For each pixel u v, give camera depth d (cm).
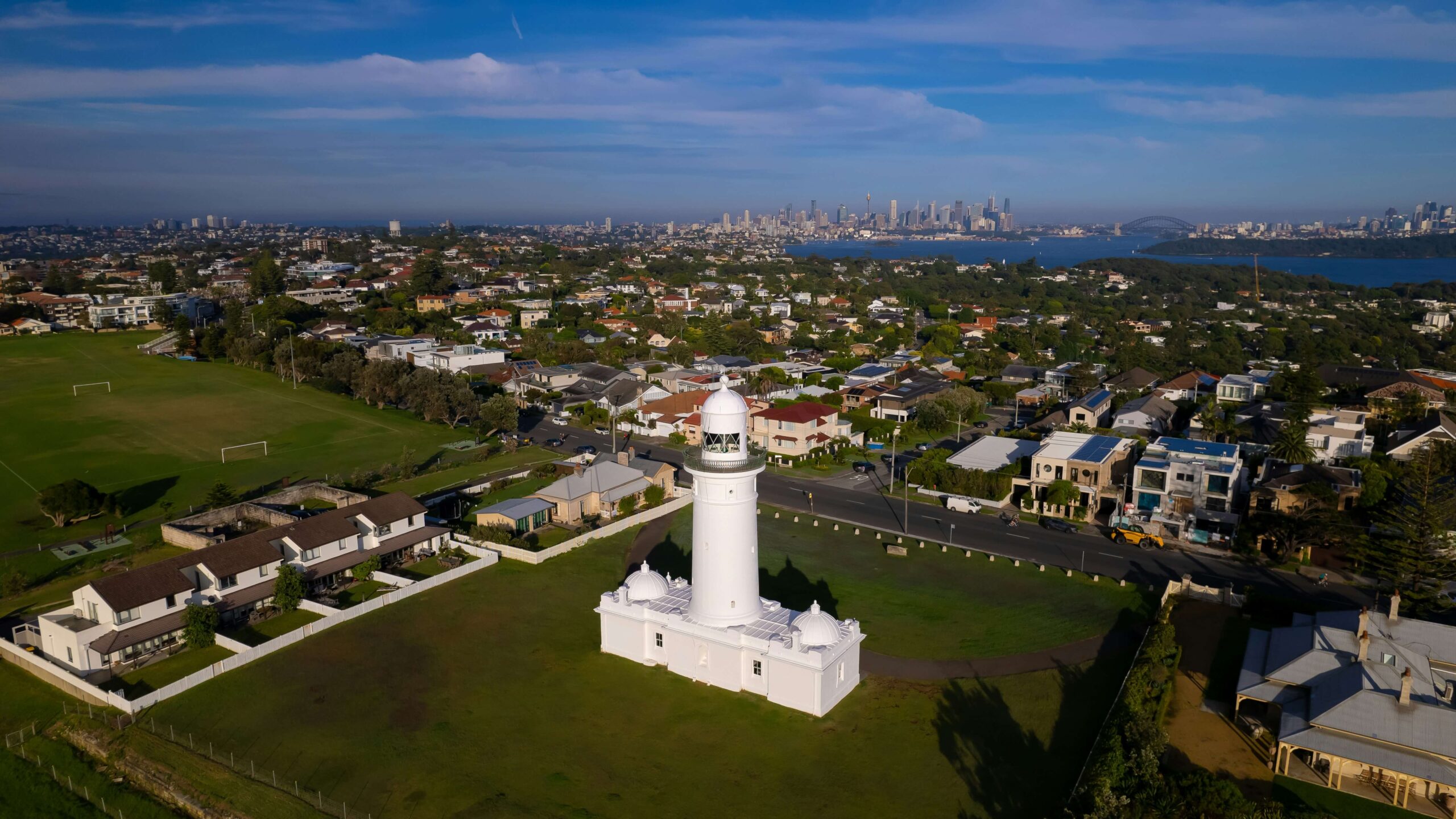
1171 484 7756
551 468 9906
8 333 19475
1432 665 4656
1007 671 5200
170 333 19225
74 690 5022
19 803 4112
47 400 13138
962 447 11019
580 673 5219
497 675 5178
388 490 9125
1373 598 6219
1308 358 15425
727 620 5022
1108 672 5131
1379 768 3866
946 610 6103
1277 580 6612
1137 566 6919
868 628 5828
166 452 10544
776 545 7512
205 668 5088
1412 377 12238
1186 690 4934
